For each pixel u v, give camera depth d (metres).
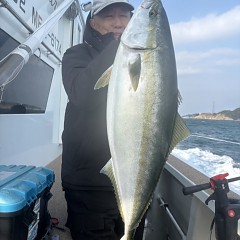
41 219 1.00
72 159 1.10
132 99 0.76
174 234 1.52
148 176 0.78
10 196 0.76
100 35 1.07
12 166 1.07
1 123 1.43
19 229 0.78
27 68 1.73
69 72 0.97
